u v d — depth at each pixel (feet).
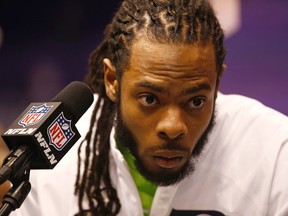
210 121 16.93
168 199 17.80
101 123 18.42
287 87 35.58
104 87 18.47
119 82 16.26
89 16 40.52
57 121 13.61
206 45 15.23
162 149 15.30
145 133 15.43
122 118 16.28
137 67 15.19
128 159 17.80
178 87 14.83
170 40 15.02
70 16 40.75
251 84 35.96
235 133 18.84
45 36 41.09
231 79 36.19
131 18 16.28
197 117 15.31
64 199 18.45
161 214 18.07
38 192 18.70
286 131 18.56
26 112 13.83
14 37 41.37
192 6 15.97
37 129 13.07
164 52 14.92
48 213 18.39
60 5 40.78
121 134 16.62
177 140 15.17
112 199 18.15
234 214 18.08
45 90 41.19
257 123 18.93
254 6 35.22
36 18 41.06
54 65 41.14
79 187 18.26
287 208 17.51
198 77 14.90
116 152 17.85
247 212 18.01
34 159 13.33
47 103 13.97
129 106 15.55
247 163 18.34
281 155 18.19
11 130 13.26
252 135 18.72
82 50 40.88
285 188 17.75
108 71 17.13
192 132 15.37
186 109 15.16
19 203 12.70
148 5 16.26
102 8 40.29
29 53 41.34
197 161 17.79
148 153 15.61
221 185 18.33
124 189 18.11
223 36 16.33
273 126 18.76
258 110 19.29
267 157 18.24
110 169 18.42
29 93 41.27
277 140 18.43
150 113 15.23
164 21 15.52
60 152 13.60
